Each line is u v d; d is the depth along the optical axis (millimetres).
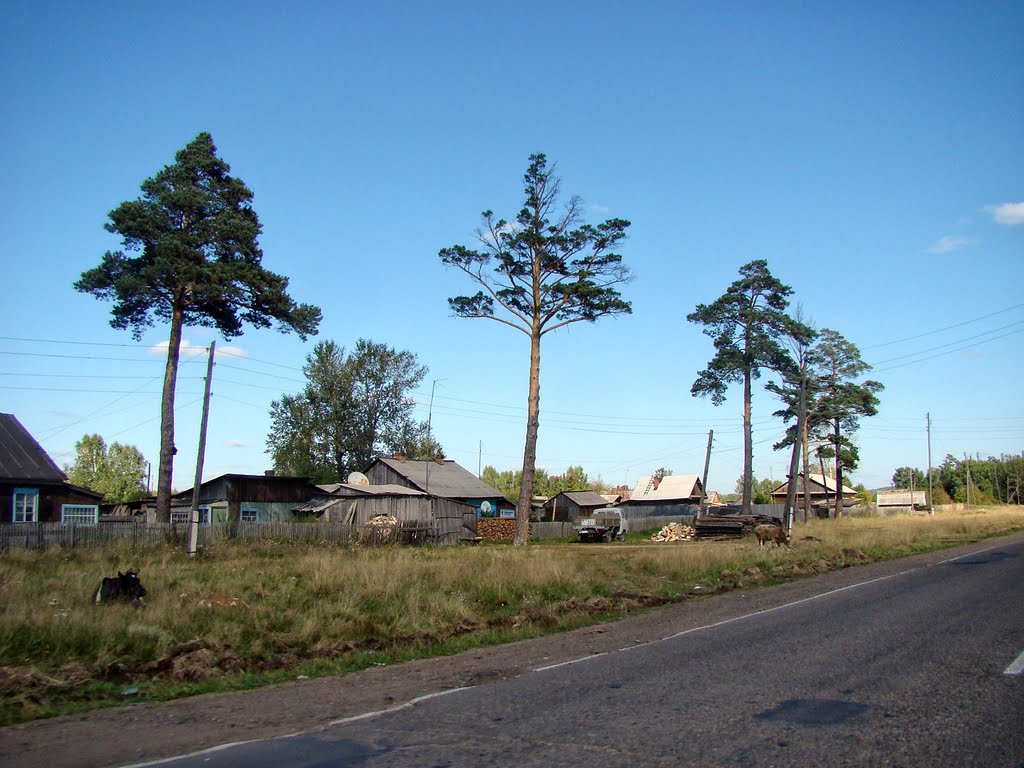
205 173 32500
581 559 25453
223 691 8695
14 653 9688
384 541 36219
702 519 49125
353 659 10664
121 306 30375
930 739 5914
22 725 7098
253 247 32250
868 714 6652
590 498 71312
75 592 14367
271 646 11242
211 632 11516
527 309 37031
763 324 52938
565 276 36594
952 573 20375
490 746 5988
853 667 8641
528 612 15086
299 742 6340
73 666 9195
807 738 5977
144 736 6664
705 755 5598
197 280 29844
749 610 14766
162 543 28328
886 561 26500
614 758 5574
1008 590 15875
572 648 11156
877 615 12883
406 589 15953
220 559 25406
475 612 14961
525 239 36438
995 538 39156
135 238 30547
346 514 43469
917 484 149750
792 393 56125
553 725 6566
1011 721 6363
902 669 8453
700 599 17578
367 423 67062
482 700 7719
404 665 10328
